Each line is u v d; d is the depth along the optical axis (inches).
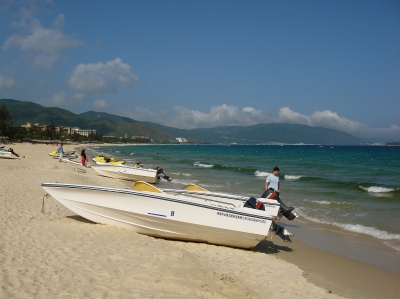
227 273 261.0
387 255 350.9
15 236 284.4
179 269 230.8
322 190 810.2
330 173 1304.1
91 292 187.3
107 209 344.2
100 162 1121.4
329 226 468.4
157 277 211.3
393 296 255.8
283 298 232.1
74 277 206.2
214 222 338.3
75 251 254.5
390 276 295.0
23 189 537.0
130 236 309.0
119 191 341.4
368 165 1761.8
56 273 210.7
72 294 183.0
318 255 348.5
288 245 383.2
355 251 362.6
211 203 374.3
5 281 192.1
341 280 284.2
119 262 236.2
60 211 403.2
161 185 874.1
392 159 2434.8
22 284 190.5
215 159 2338.8
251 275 269.6
